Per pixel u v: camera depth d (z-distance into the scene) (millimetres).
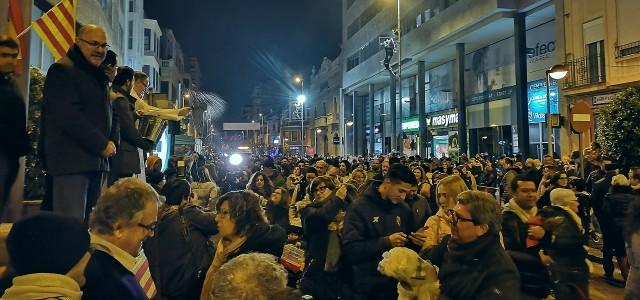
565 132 23641
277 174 12352
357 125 62625
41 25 6469
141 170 5848
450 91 40062
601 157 12195
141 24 44062
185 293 3969
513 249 4270
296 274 5684
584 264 4746
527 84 29672
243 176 16156
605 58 21484
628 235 4555
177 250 3967
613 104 15578
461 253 3152
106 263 2189
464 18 31109
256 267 1751
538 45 28891
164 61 58000
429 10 38156
